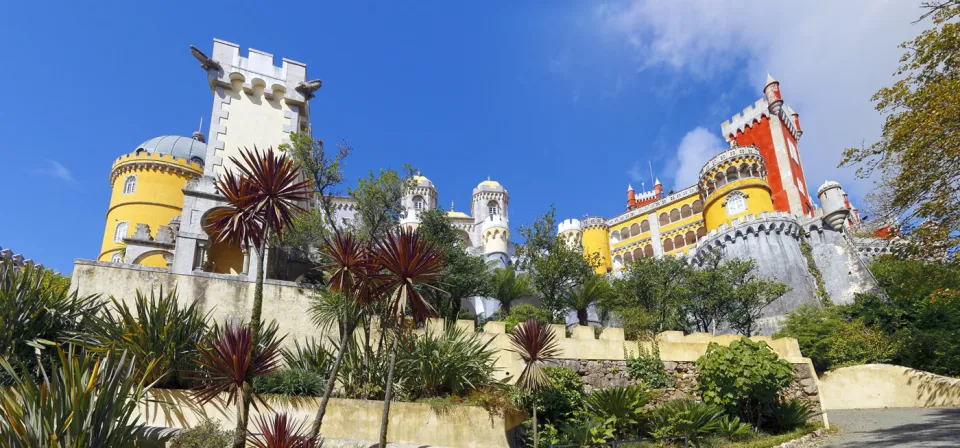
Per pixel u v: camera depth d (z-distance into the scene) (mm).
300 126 25922
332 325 16484
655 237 70562
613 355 18531
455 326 15617
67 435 8305
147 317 13562
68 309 14188
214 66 23828
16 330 12719
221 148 22703
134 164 38844
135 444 10477
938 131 13352
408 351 14156
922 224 14477
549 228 29297
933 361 25797
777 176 60500
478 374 14188
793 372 18578
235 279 18094
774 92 64125
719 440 14828
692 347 19641
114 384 9375
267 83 24781
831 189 48125
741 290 31641
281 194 10281
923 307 29219
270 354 9609
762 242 47156
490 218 59469
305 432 12141
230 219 9992
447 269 23938
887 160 14805
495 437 12336
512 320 22859
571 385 15820
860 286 42938
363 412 12406
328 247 10773
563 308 28312
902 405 22562
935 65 13938
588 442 13266
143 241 24938
